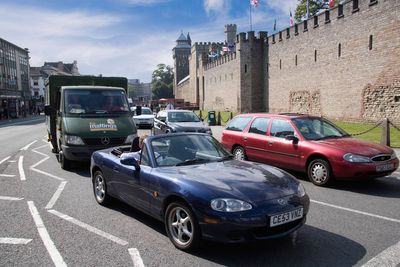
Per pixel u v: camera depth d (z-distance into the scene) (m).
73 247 4.96
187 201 4.61
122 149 7.48
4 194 7.93
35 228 5.74
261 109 46.47
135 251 4.79
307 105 34.34
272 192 4.60
